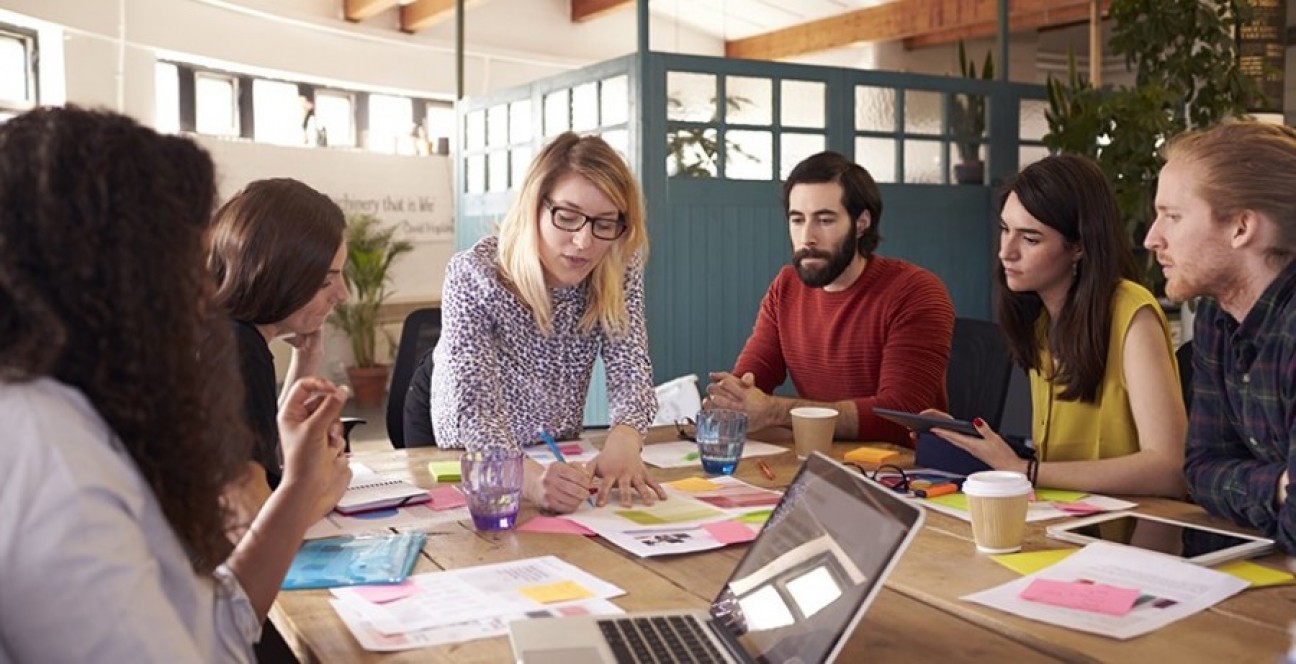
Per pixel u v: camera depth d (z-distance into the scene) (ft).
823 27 28.91
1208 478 5.64
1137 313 6.59
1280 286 5.23
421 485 6.59
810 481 4.33
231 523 3.26
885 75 16.02
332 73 25.79
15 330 2.54
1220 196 5.25
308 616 4.31
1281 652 3.75
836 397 9.58
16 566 2.38
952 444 6.58
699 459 7.34
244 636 3.59
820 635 3.45
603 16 30.27
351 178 26.53
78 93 20.42
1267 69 18.15
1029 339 7.27
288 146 25.18
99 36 20.62
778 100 15.20
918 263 16.61
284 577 4.16
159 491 2.76
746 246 15.06
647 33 14.29
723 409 7.20
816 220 9.19
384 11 26.76
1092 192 6.65
